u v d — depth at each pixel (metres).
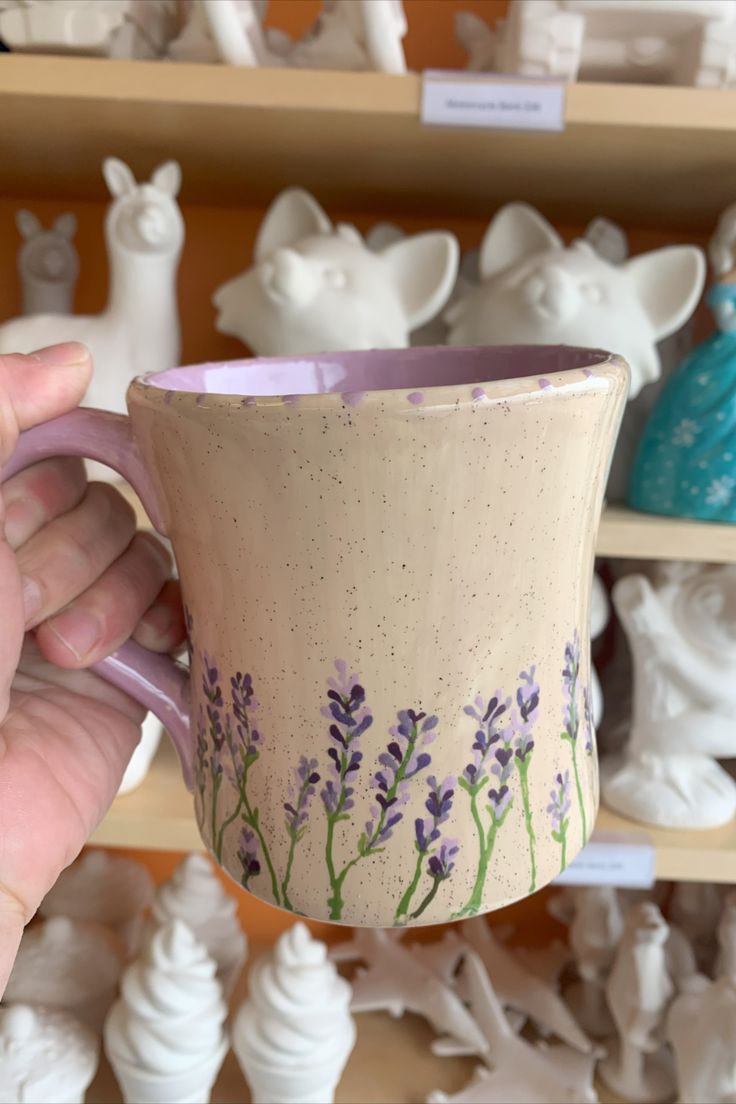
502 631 0.28
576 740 0.32
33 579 0.34
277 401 0.25
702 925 0.84
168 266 0.67
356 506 0.26
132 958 0.78
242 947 0.79
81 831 0.40
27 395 0.32
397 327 0.65
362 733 0.29
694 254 0.65
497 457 0.26
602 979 0.79
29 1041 0.65
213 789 0.33
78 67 0.52
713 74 0.57
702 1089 0.67
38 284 0.74
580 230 0.84
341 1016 0.68
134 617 0.37
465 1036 0.78
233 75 0.53
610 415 0.29
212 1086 0.76
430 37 0.77
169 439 0.28
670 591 0.69
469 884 0.30
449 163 0.64
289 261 0.61
